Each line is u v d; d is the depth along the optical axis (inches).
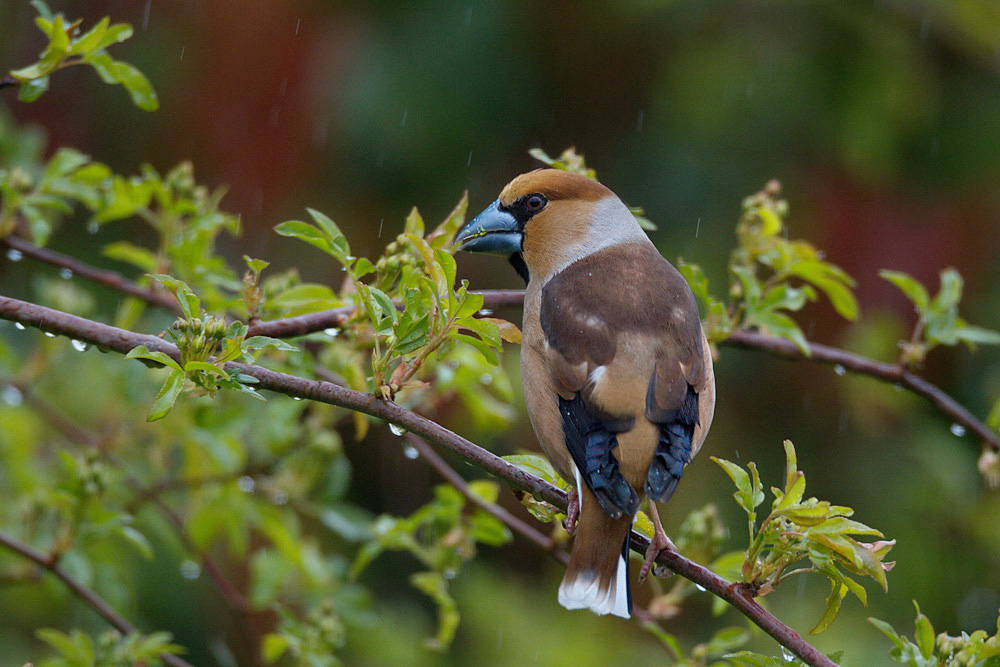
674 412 259.4
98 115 527.2
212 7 527.2
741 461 513.0
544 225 316.5
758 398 524.1
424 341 230.7
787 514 225.8
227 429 364.2
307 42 528.1
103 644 306.3
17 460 386.0
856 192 522.9
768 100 507.2
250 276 273.3
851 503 513.0
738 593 233.6
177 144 528.1
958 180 529.7
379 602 506.9
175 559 459.8
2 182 315.6
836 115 511.2
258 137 525.7
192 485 366.9
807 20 513.7
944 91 532.4
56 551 320.8
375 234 532.4
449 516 338.6
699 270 324.8
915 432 518.6
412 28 528.1
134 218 518.3
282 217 531.8
